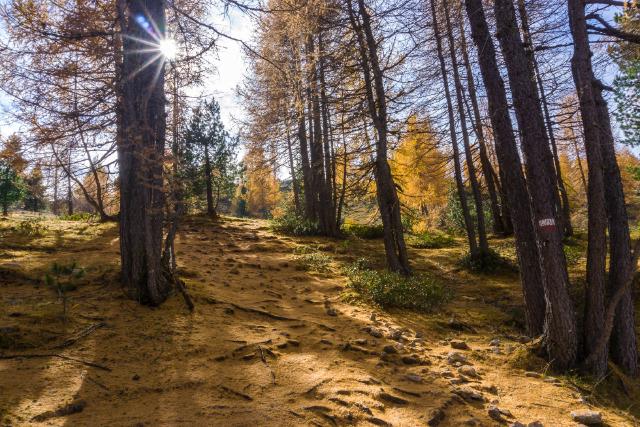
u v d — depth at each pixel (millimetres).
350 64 12242
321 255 13555
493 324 8148
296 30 8742
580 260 13195
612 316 5863
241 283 9211
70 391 3961
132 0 6785
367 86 11594
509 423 4289
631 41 6293
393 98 11953
